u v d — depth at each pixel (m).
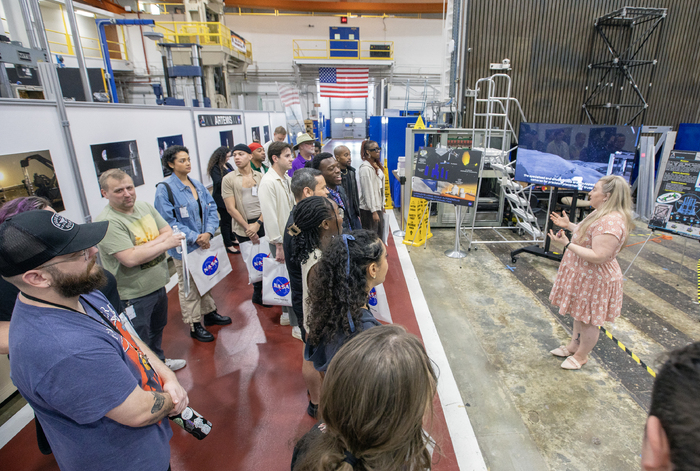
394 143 7.10
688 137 6.43
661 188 3.89
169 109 4.20
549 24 6.16
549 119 6.67
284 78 16.94
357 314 1.22
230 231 4.71
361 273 1.23
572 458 1.93
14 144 2.11
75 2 12.79
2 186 2.03
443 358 2.76
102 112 2.99
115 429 1.01
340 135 22.38
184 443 2.01
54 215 0.92
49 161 2.39
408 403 0.64
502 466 1.89
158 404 1.08
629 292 3.84
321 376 1.94
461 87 6.34
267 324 3.18
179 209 2.63
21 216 0.87
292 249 1.75
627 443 2.02
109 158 3.06
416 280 4.08
